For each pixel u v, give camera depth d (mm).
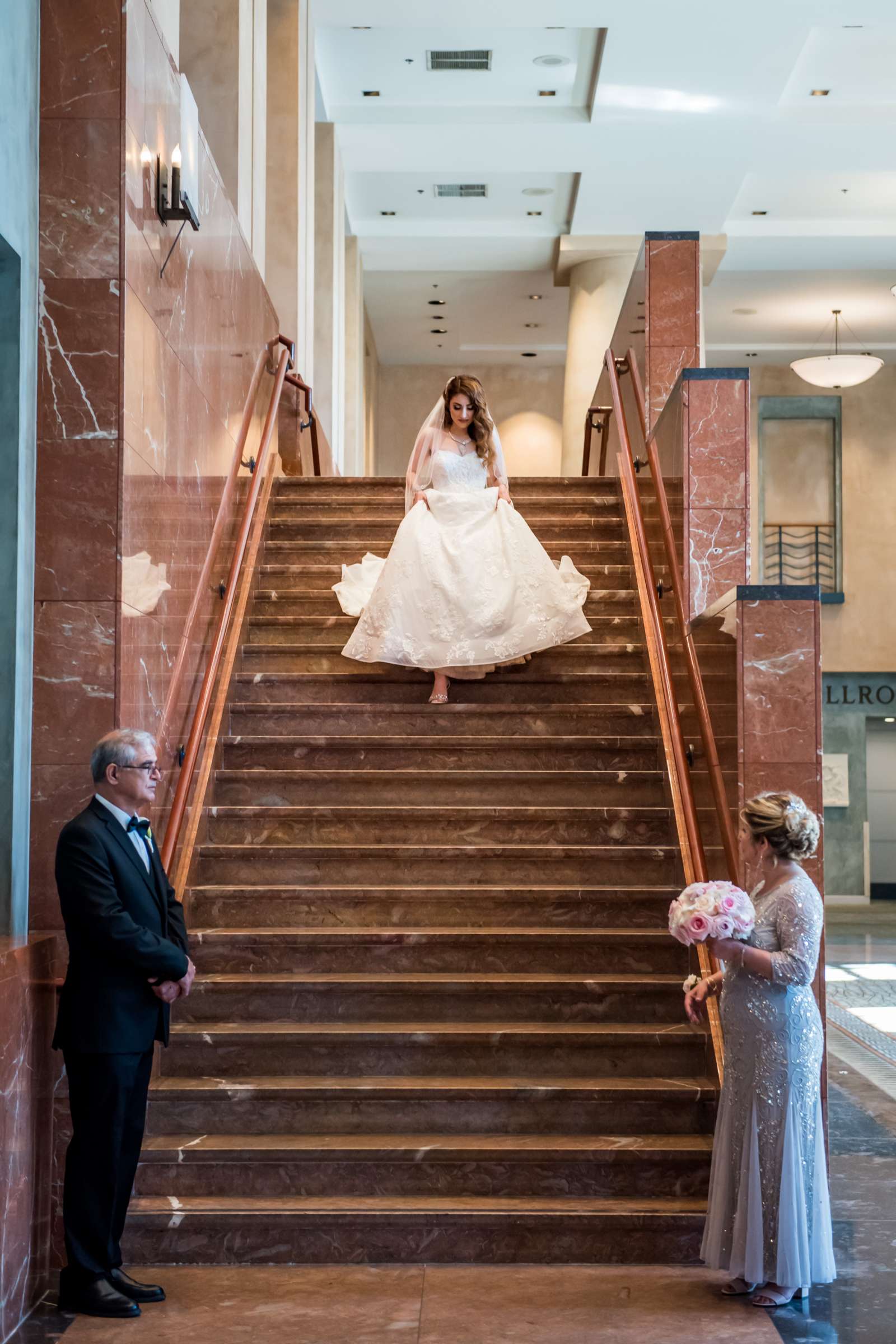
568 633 6262
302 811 5586
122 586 4430
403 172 13664
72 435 4434
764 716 4602
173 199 5105
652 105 12125
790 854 3973
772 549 20062
